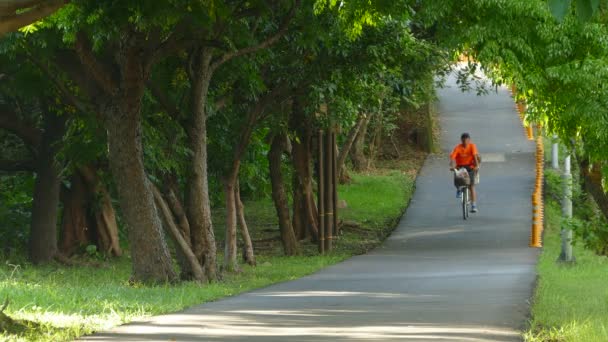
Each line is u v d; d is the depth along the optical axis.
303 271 69.75
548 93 41.69
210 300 47.41
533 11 40.22
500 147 137.88
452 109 159.50
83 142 68.00
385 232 98.88
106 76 54.66
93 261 82.69
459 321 34.97
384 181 125.94
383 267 71.06
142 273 56.81
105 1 45.34
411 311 38.66
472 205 104.56
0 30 34.53
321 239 87.31
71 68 57.56
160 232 57.16
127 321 36.25
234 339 30.84
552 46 40.59
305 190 92.25
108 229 85.94
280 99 72.00
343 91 73.81
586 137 42.28
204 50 59.25
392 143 140.75
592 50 40.72
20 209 91.31
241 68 64.62
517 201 110.69
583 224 48.00
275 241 95.19
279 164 86.31
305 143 90.56
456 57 44.94
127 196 56.34
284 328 33.59
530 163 128.88
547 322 34.56
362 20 50.53
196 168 61.31
